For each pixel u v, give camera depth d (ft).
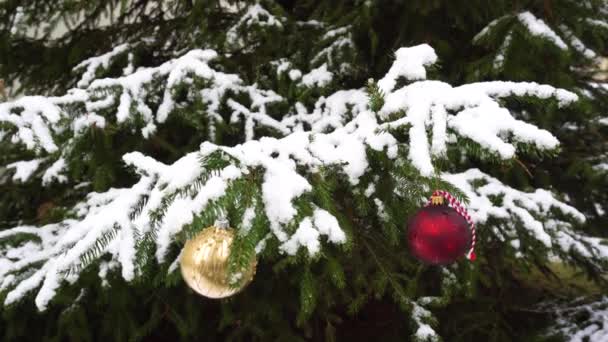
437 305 6.94
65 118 6.12
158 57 10.37
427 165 3.97
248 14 8.55
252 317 7.13
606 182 8.32
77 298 6.26
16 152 7.83
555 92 4.58
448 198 4.12
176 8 11.54
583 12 7.32
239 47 8.97
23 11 9.45
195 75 7.01
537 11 7.80
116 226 4.42
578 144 9.07
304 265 4.86
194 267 4.00
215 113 7.36
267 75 8.71
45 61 10.14
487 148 4.09
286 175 3.99
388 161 4.49
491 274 8.31
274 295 7.25
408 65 5.04
